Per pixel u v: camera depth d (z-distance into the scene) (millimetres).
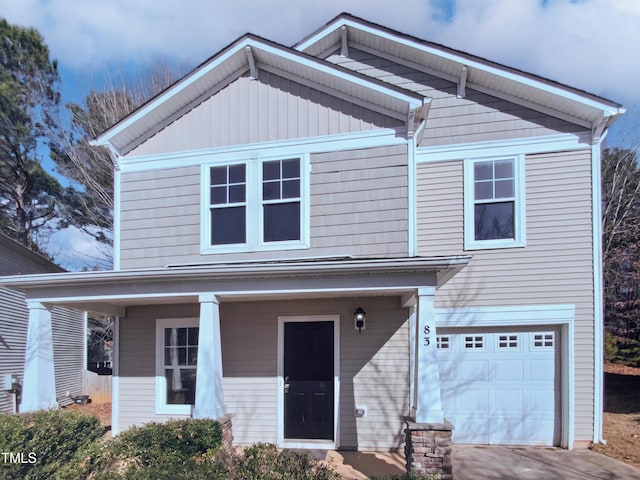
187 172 8305
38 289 7141
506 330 7910
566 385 7539
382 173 7527
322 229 7602
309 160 7809
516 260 7852
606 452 7012
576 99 7531
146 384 8305
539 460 6684
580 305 7598
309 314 7773
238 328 7996
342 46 8938
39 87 20203
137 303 8242
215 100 8352
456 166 8219
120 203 8461
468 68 8031
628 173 18078
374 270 6148
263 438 7633
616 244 17578
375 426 7336
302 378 7754
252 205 7918
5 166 19984
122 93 21203
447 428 5461
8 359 12195
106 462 4832
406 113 7488
